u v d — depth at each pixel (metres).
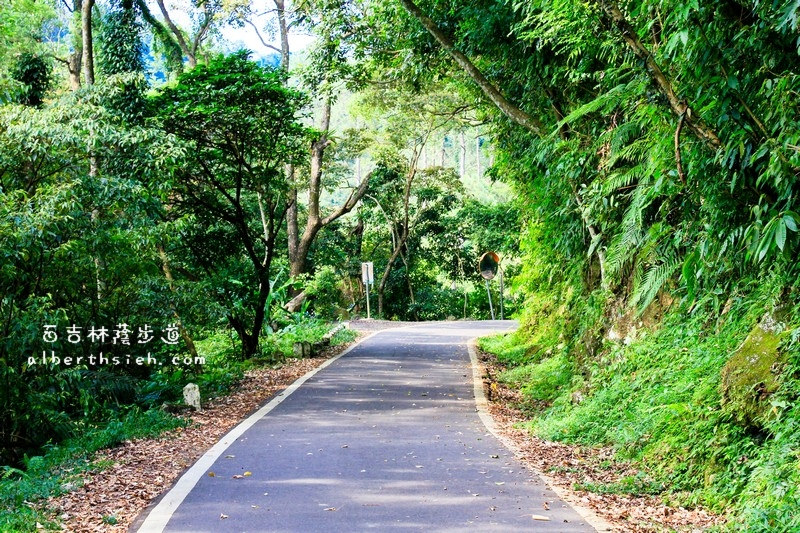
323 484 6.79
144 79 15.44
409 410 11.16
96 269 12.06
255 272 19.25
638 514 5.97
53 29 29.95
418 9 10.76
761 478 5.66
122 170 12.90
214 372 15.45
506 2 9.28
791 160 4.86
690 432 6.98
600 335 11.71
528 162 12.62
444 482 6.89
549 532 5.36
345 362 17.41
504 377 15.37
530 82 11.27
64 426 10.41
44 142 10.94
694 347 8.49
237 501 6.21
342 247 43.00
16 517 5.73
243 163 17.53
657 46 6.13
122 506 6.18
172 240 13.30
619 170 8.52
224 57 16.62
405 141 32.31
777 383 6.30
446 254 46.69
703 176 5.99
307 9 15.64
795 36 5.00
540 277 18.44
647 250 8.03
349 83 16.03
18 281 10.16
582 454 8.27
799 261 6.09
